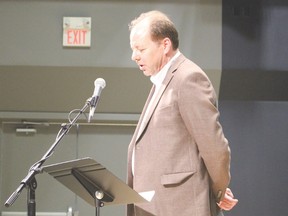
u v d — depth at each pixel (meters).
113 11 6.33
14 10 6.29
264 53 6.43
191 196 3.50
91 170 3.36
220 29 6.39
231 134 6.60
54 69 6.34
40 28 6.30
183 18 6.37
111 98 6.56
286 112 6.64
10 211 6.68
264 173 6.59
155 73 3.84
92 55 6.32
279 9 6.45
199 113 3.48
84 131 6.77
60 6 6.31
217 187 3.60
